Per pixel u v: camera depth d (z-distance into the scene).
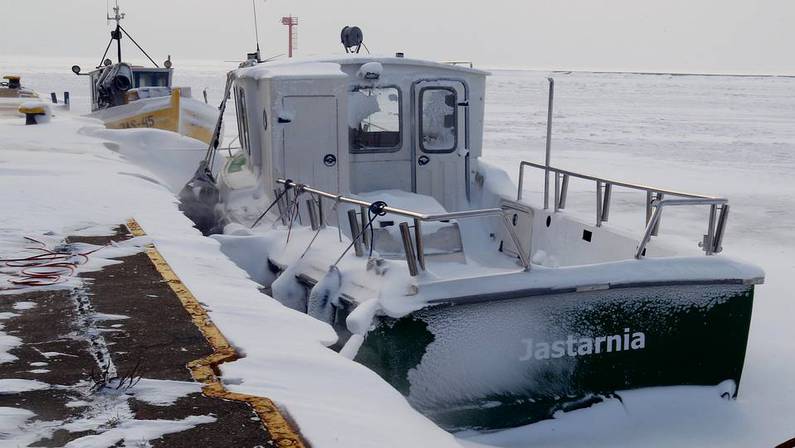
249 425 3.27
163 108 15.79
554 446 5.29
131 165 10.89
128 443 3.08
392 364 5.17
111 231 6.84
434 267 7.08
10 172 9.55
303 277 6.51
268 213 7.97
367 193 8.29
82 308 4.75
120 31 20.44
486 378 5.32
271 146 7.84
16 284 5.20
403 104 8.48
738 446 5.35
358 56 8.41
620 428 5.47
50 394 3.53
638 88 113.00
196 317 4.62
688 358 5.73
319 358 4.14
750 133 38.94
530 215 8.13
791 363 7.30
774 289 10.18
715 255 5.82
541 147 29.81
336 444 3.16
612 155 27.59
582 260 7.35
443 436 3.59
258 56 10.14
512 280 5.29
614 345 5.55
